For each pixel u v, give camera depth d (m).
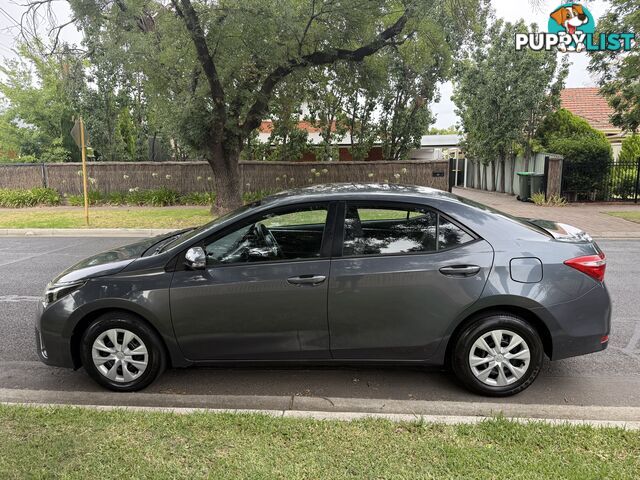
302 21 12.12
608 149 16.81
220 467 2.64
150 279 3.75
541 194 16.80
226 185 14.44
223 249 3.79
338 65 14.35
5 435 2.96
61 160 24.50
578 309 3.62
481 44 19.55
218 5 11.34
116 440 2.90
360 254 3.69
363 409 3.52
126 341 3.81
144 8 11.62
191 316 3.73
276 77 13.36
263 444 2.85
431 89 18.59
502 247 3.64
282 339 3.74
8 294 6.83
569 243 3.75
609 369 4.27
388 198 3.77
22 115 25.03
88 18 11.19
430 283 3.59
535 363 3.66
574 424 3.04
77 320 3.79
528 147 19.53
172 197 18.03
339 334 3.70
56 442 2.88
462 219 3.71
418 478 2.53
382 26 14.12
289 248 3.76
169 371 4.29
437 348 3.68
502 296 3.56
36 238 12.09
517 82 18.27
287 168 18.39
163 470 2.61
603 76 15.48
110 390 3.88
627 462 2.64
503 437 2.89
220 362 3.85
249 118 13.94
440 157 29.20
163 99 12.99
